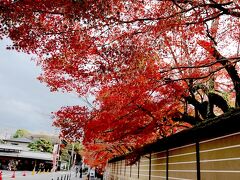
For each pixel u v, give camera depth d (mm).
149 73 8453
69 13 6129
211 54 10141
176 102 10430
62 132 11195
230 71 9633
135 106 9625
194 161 8477
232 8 6406
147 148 13547
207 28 8922
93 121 10477
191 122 10812
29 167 77312
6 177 37719
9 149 72562
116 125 10266
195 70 10672
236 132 6164
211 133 6961
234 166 6129
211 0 6395
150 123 10242
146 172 15750
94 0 5887
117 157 28234
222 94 10719
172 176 10445
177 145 10016
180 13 6934
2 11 6074
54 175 55500
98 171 54844
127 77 8609
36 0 5891
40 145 91500
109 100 10062
